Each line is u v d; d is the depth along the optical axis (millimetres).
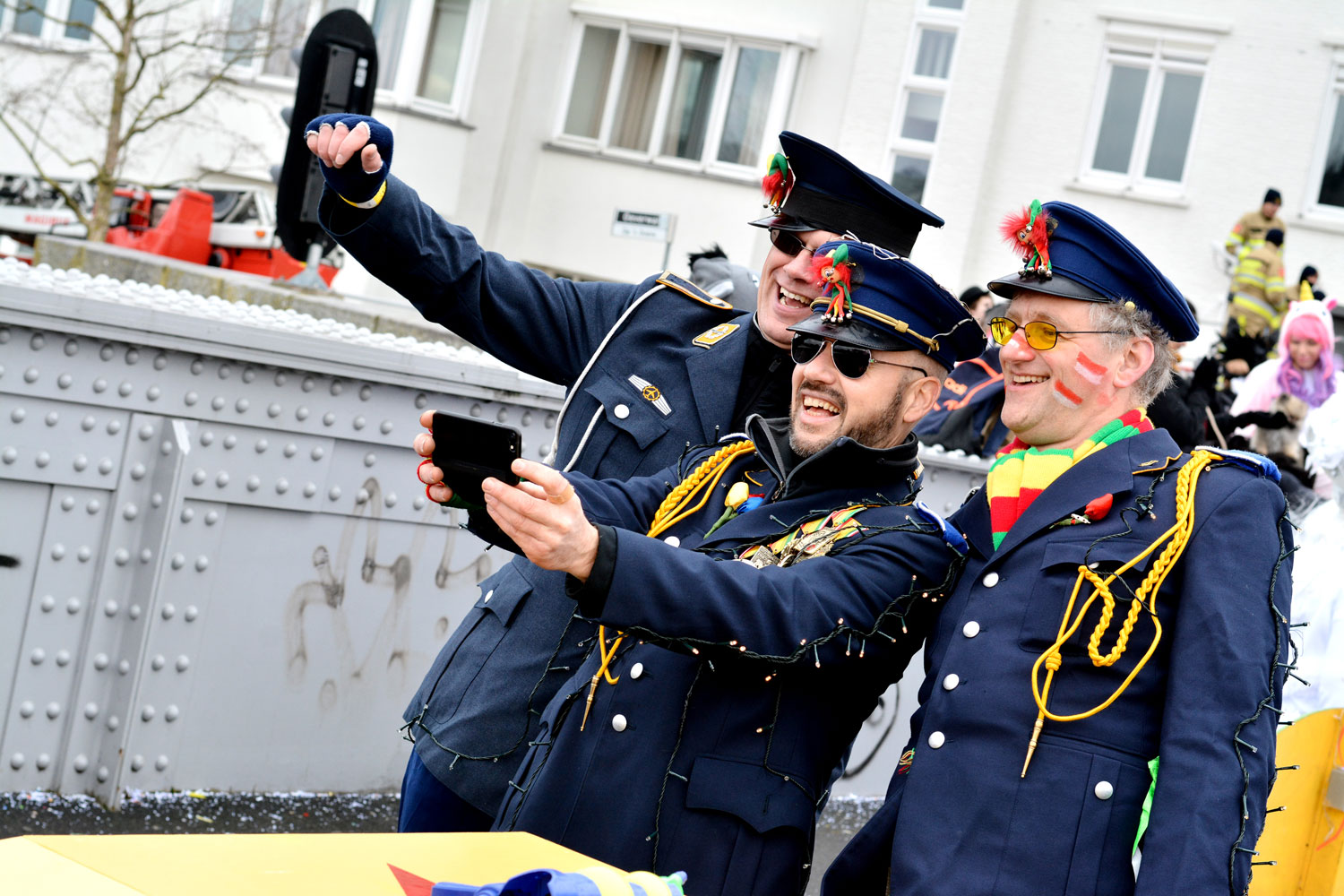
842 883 2346
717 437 3047
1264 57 17922
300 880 1696
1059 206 2369
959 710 2199
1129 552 2176
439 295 2980
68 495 3641
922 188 19219
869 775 5219
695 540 2609
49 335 3523
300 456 3912
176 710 3826
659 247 20438
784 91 19812
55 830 3512
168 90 20297
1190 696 2029
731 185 20203
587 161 20766
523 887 1611
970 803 2129
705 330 3166
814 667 2312
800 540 2430
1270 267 15250
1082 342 2332
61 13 20547
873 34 19344
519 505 2059
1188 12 18172
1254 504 2170
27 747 3691
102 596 3715
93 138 20719
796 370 2533
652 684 2457
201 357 3721
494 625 2996
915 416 2529
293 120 8430
